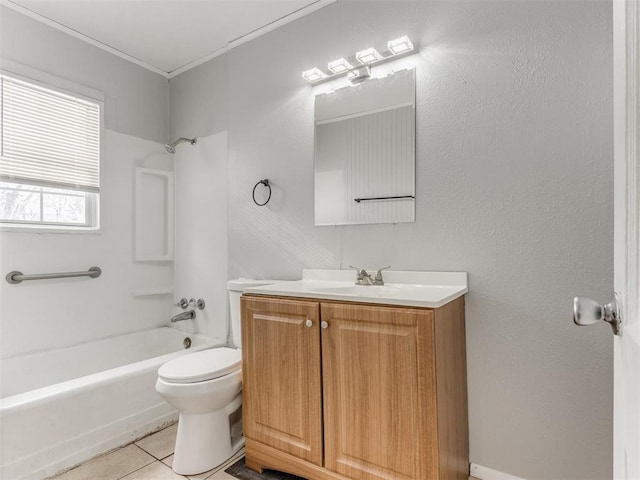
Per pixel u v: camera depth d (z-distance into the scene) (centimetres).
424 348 125
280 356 159
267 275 230
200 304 273
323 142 207
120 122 267
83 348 241
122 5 212
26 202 226
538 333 147
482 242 160
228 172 253
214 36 244
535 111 149
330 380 145
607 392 134
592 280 138
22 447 159
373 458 135
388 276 182
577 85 141
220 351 193
